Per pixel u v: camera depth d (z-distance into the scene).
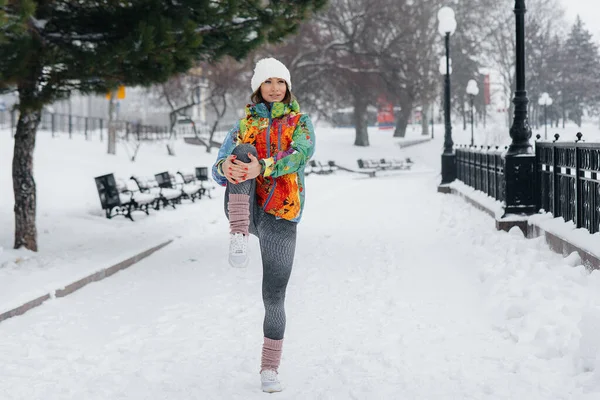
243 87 48.44
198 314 6.71
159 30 9.60
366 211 17.02
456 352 5.00
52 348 5.54
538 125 82.81
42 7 10.09
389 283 7.79
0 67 9.16
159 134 55.69
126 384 4.54
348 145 57.53
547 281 6.52
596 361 4.13
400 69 51.06
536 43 67.81
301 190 4.24
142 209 16.53
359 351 5.15
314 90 50.91
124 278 8.88
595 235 7.08
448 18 21.97
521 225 10.42
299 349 5.26
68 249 10.92
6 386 4.52
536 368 4.46
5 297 7.02
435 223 13.45
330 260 9.67
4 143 24.25
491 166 14.59
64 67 9.91
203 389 4.36
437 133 70.56
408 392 4.15
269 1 10.73
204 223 15.23
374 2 49.31
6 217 14.02
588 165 7.52
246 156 3.91
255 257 10.36
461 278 7.79
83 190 19.58
